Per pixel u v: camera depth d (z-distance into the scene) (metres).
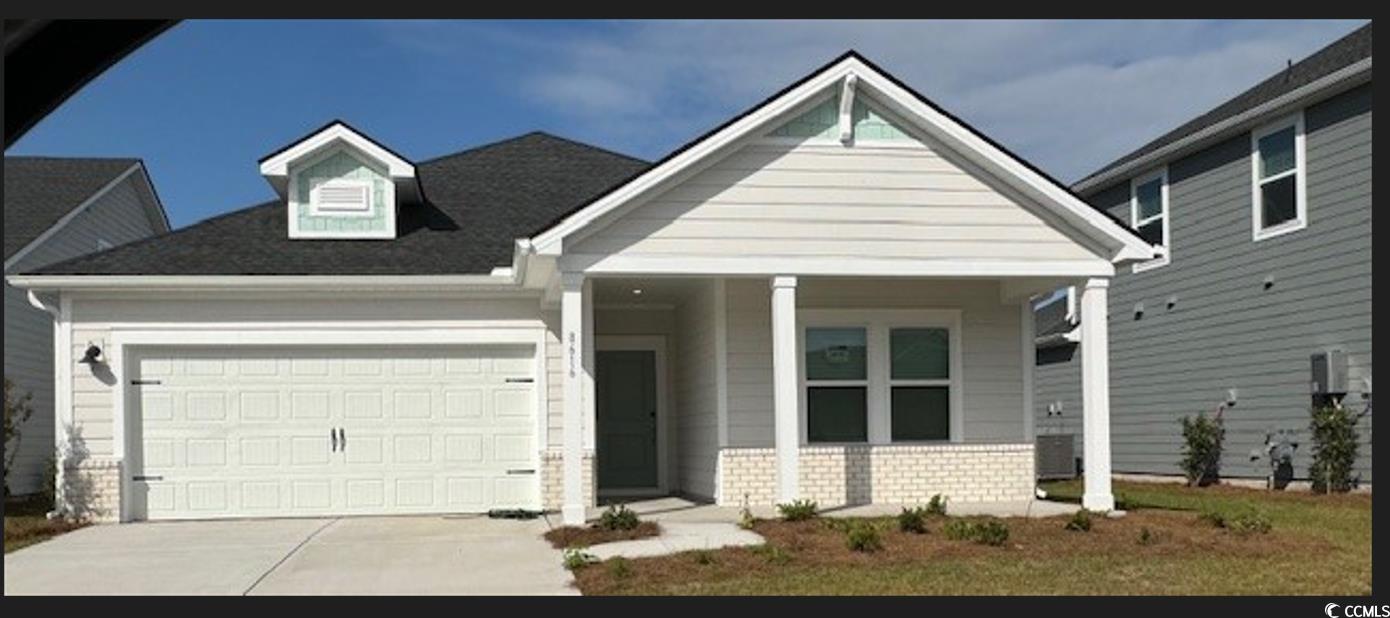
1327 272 16.34
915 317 14.78
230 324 14.34
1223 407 18.62
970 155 13.10
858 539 10.31
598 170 18.81
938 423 14.77
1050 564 9.62
